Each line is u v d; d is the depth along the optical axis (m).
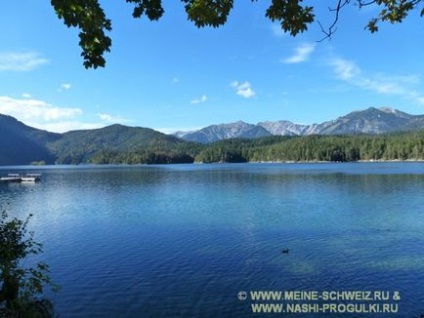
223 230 36.31
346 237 32.06
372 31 8.38
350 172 131.88
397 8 7.85
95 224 41.69
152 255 27.94
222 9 7.35
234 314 17.98
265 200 59.41
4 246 13.12
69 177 147.62
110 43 6.89
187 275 23.33
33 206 59.12
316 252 27.66
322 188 76.94
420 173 117.25
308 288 20.88
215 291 20.72
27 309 14.45
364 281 21.59
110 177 139.62
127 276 23.38
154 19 7.31
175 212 49.09
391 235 32.34
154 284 21.95
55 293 20.83
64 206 58.38
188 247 30.05
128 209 53.16
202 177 126.00
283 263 25.27
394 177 101.81
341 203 53.41
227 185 90.94
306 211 46.91
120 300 19.80
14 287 14.09
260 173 142.00
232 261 25.98
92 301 19.73
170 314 18.12
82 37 6.71
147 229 37.91
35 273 14.23
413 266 23.83
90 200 65.81
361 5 6.71
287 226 37.44
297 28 7.65
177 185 94.88
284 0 7.28
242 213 46.72
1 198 72.56
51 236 35.56
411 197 58.12
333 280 21.91
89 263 26.27
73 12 6.39
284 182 95.31
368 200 55.88
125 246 30.88
